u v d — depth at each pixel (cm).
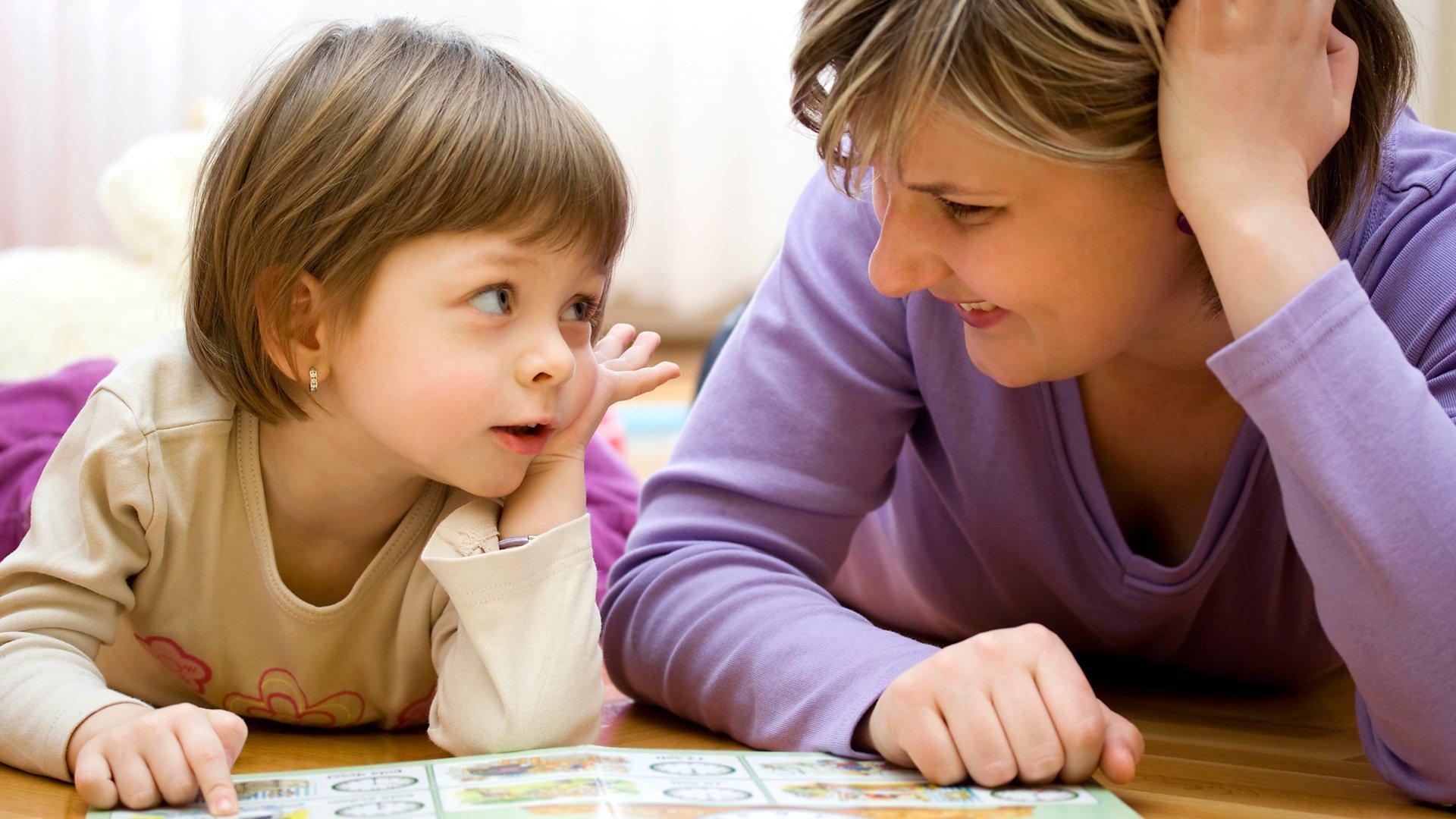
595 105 368
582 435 91
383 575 92
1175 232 75
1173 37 71
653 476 102
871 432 99
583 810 64
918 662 77
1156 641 107
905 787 70
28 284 219
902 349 99
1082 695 71
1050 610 108
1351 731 99
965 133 69
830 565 102
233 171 87
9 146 366
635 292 379
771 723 81
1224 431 93
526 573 83
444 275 82
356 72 86
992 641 73
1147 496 99
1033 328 77
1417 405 69
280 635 92
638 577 96
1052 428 95
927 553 114
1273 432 70
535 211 83
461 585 82
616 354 99
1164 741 93
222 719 72
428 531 93
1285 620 104
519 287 84
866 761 75
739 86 370
